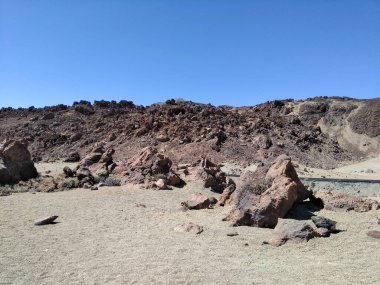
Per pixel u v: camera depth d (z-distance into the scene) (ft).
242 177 60.64
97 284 32.96
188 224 51.37
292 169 58.39
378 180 151.53
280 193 53.06
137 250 42.27
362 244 43.21
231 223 52.49
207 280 33.47
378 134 361.30
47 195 79.05
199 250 42.06
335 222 48.29
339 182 137.08
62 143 249.75
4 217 57.98
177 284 32.71
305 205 58.49
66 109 355.36
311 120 399.65
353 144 359.25
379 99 396.98
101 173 102.42
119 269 36.35
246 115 273.54
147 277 34.24
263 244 44.16
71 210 64.18
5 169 94.02
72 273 35.55
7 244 44.70
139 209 66.03
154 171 98.17
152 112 274.16
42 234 49.21
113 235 48.78
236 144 213.46
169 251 41.75
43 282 33.63
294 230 44.93
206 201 65.92
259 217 50.96
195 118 246.88
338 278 33.58
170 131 228.22
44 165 170.40
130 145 221.05
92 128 269.03
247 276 34.35
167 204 71.92
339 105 415.44
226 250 42.06
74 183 90.12
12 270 36.45
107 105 358.43
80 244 44.83
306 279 33.47
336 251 41.24
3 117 360.07
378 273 34.58
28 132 288.51
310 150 238.68
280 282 32.89
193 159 194.18
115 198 76.13
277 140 229.66
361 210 56.85
